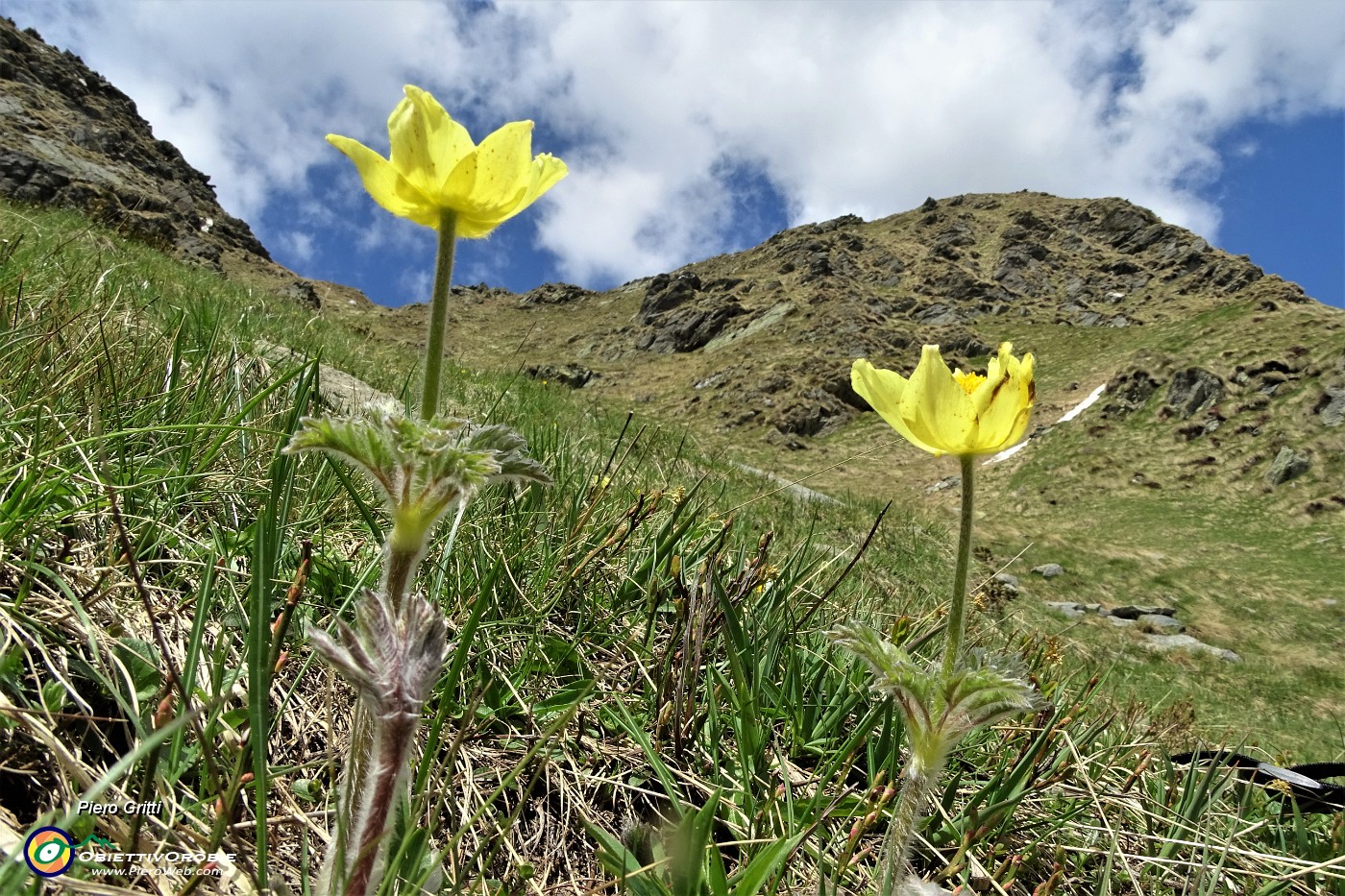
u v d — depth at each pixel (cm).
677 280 9812
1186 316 6688
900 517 1395
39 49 6025
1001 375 107
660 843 145
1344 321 4619
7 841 106
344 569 214
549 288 12319
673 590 248
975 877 173
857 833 159
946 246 9638
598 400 1270
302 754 161
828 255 9581
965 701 106
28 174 2970
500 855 156
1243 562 3016
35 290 337
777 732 221
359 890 90
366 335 1258
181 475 204
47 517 173
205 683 155
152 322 372
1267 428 4094
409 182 109
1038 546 2284
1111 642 1348
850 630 113
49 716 131
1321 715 1198
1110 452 4353
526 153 111
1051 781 212
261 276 5556
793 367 6438
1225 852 189
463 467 99
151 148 6306
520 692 205
